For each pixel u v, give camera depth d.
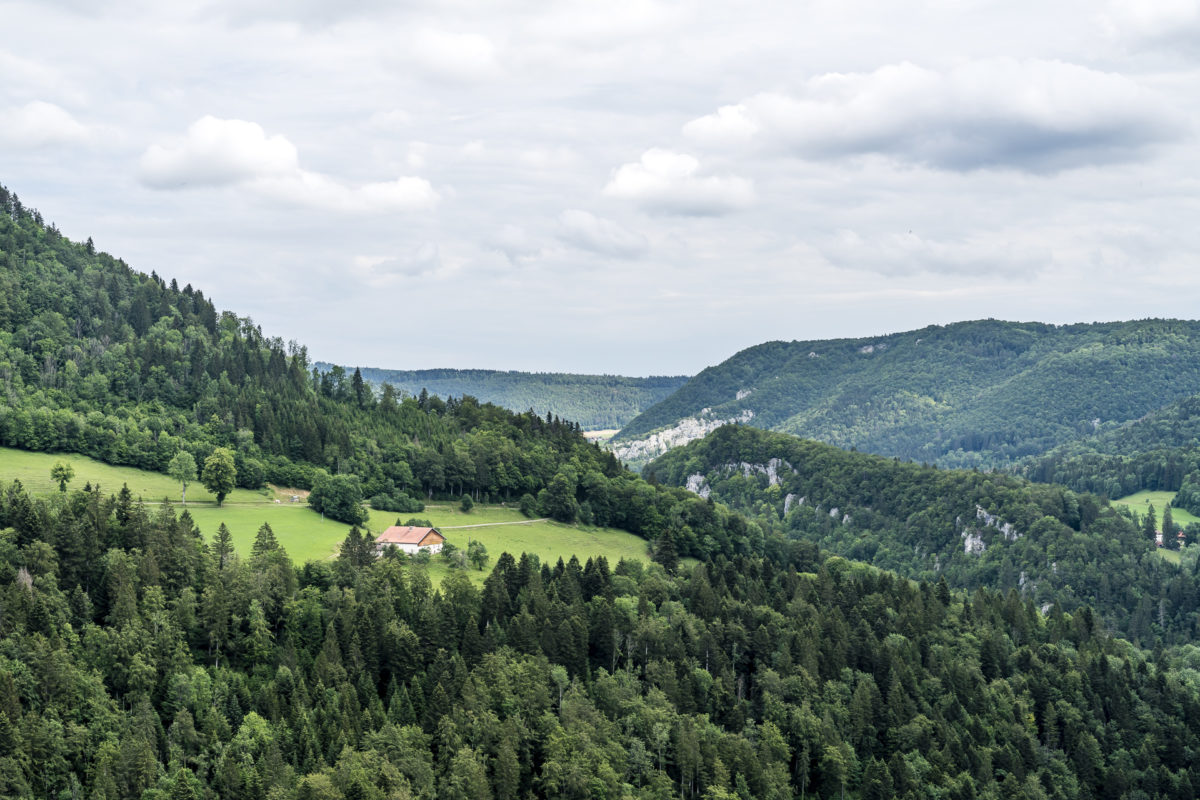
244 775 152.38
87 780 148.62
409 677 185.50
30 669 157.88
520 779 172.00
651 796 173.62
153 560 191.88
